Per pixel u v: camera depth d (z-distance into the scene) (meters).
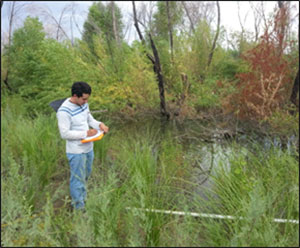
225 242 2.35
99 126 3.33
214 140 6.36
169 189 3.48
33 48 9.67
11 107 7.95
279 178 3.24
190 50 11.27
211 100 9.12
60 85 8.21
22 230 2.39
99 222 2.41
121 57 9.15
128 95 9.28
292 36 8.28
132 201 2.79
